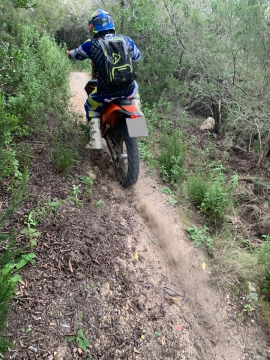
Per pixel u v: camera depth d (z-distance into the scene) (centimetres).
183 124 711
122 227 369
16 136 466
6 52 445
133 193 441
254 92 653
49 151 454
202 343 286
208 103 830
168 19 803
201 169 538
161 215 414
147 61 838
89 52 405
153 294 308
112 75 388
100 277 302
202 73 784
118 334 266
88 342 253
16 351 232
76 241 325
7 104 470
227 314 316
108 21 411
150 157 529
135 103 441
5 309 186
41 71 651
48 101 572
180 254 365
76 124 544
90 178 435
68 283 287
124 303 289
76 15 1515
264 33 650
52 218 342
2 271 216
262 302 330
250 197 505
